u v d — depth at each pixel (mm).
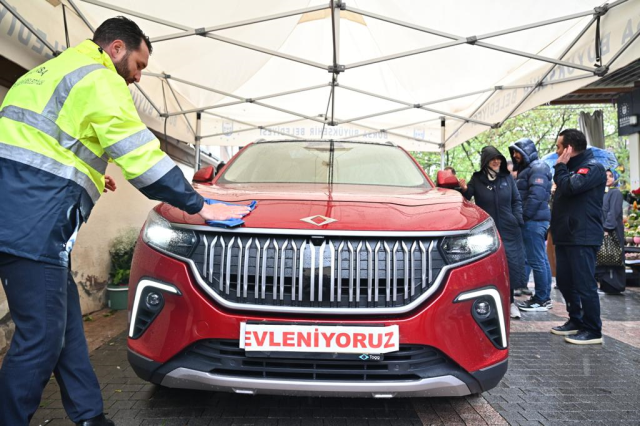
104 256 5496
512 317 5234
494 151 4957
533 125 21359
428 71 6410
